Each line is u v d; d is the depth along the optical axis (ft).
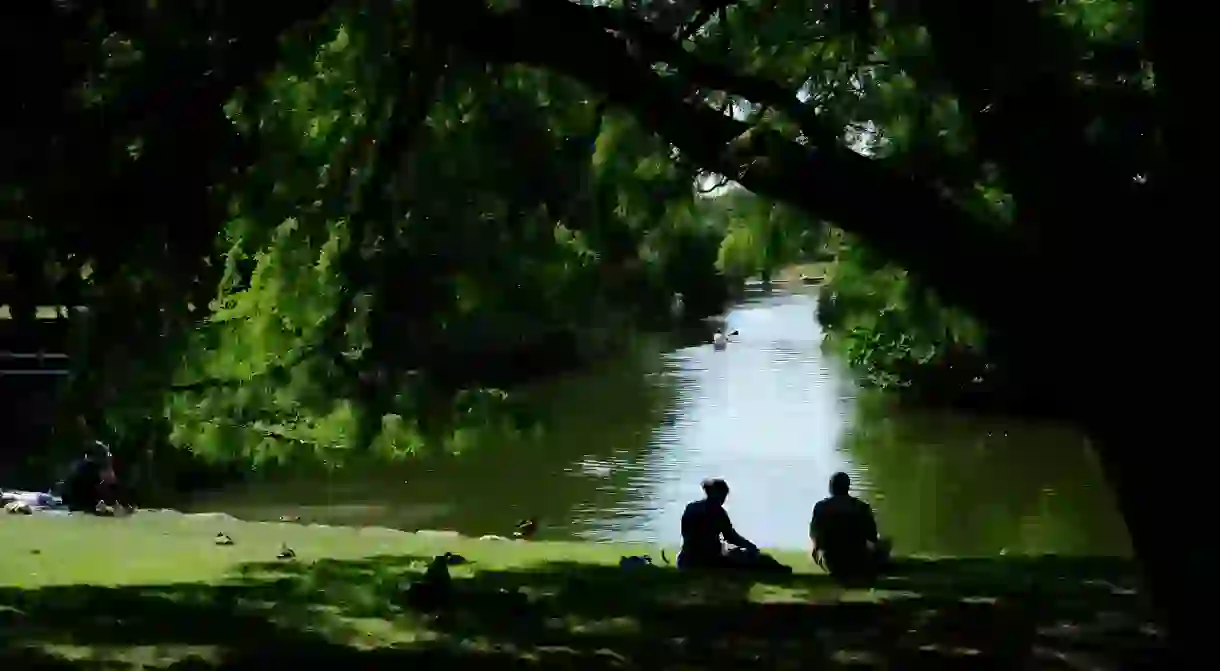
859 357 134.51
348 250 44.47
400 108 36.83
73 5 23.41
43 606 30.40
